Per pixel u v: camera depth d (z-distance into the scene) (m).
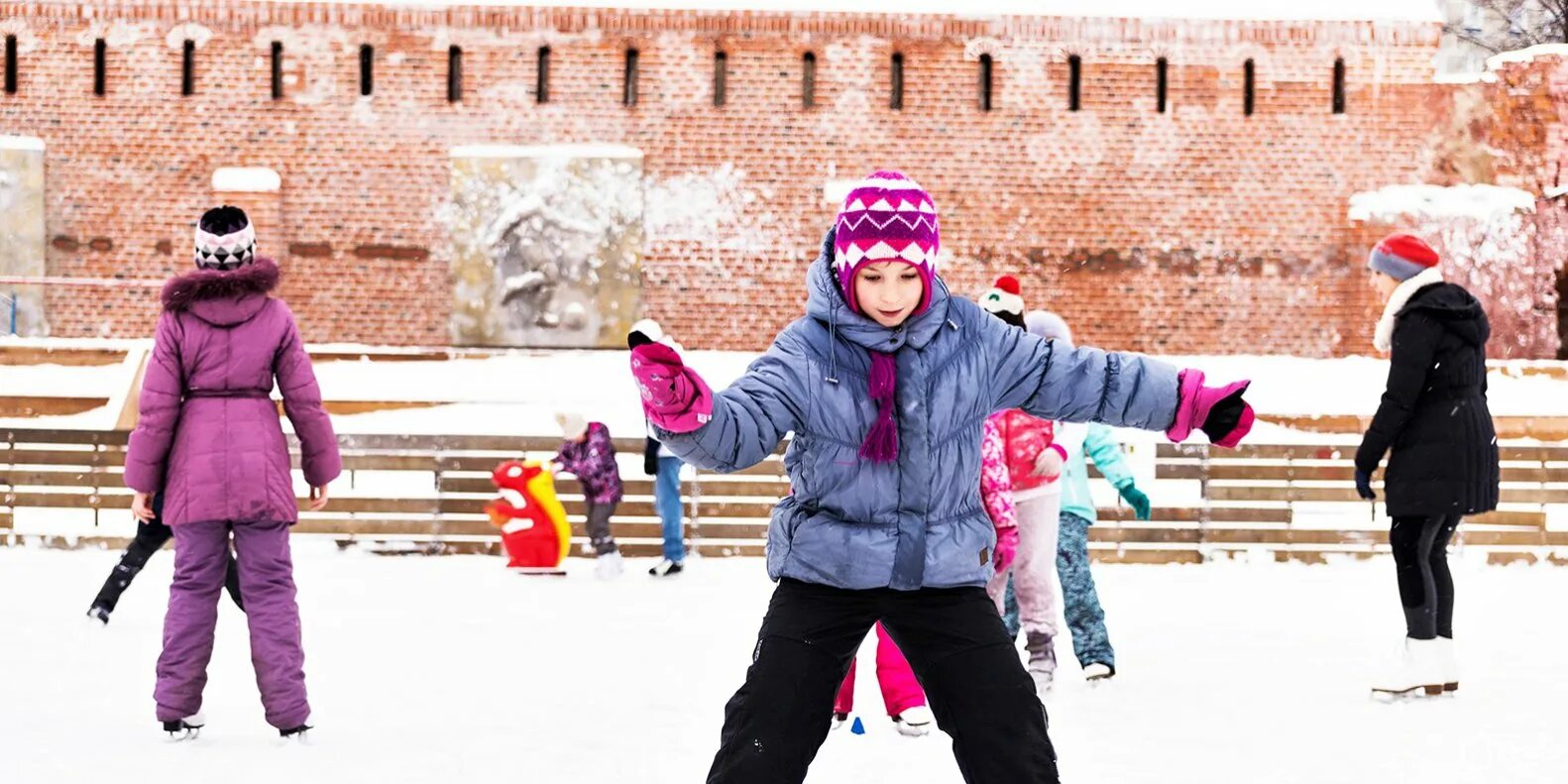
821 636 3.33
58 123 29.47
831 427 3.33
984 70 30.11
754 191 29.67
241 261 5.48
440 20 29.55
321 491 5.54
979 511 3.44
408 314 29.56
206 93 29.56
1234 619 8.98
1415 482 6.36
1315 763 5.15
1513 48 42.75
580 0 29.55
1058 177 29.97
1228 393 3.36
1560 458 12.51
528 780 4.82
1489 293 29.34
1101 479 15.15
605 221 29.36
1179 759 5.21
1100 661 6.84
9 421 18.89
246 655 7.21
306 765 5.00
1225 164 30.03
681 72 29.66
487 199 29.34
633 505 12.52
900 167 29.89
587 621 8.59
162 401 5.33
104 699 6.15
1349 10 29.94
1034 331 6.79
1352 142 29.98
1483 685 6.77
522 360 26.64
